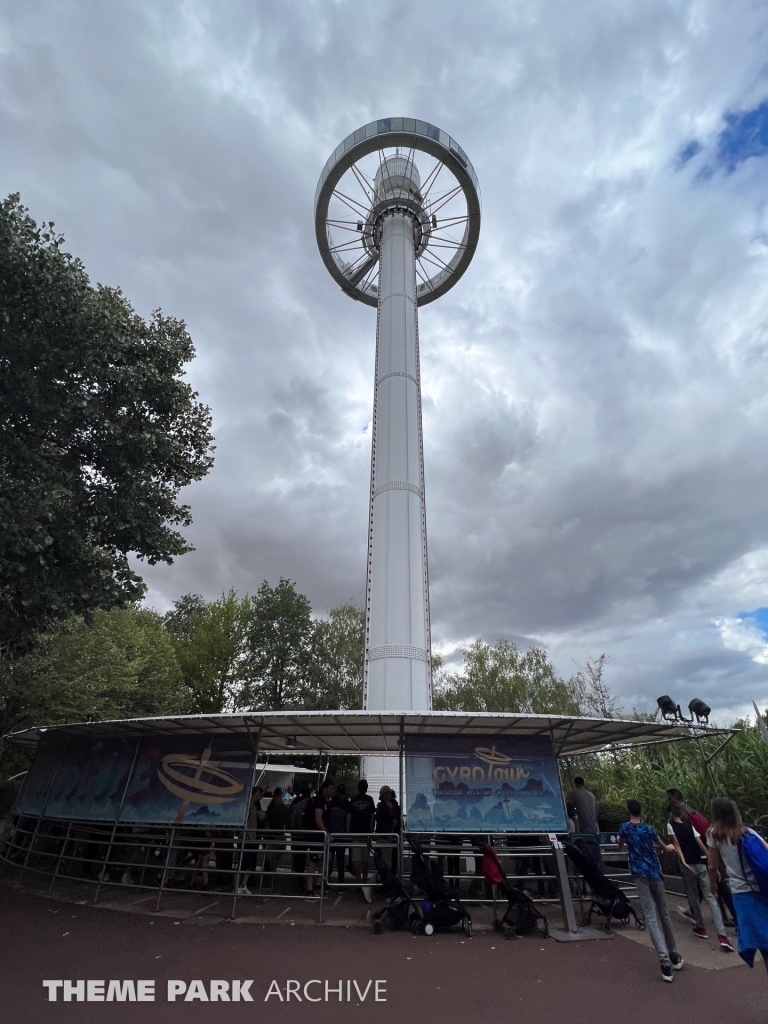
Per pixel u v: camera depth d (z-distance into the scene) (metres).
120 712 26.89
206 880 10.90
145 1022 5.24
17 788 26.08
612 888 8.55
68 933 8.09
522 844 11.01
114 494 12.70
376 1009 5.60
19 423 11.57
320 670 39.44
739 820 5.32
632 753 17.03
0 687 20.50
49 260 10.81
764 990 6.15
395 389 23.78
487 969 6.79
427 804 9.59
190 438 14.95
